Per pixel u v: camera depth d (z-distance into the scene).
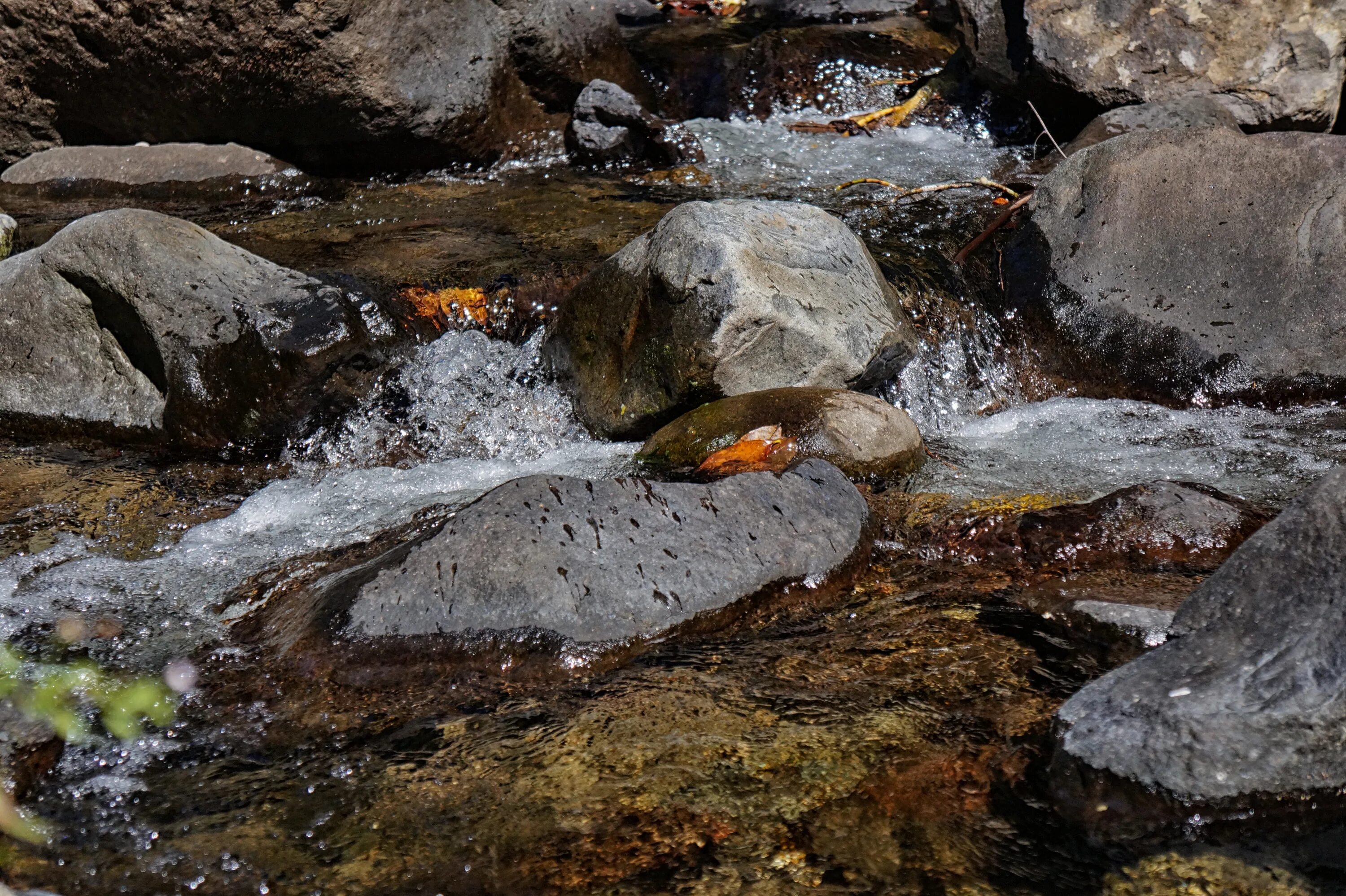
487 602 3.36
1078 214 5.77
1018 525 4.06
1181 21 7.45
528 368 5.34
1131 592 3.62
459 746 3.00
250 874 2.57
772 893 2.46
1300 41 7.34
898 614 3.60
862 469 4.49
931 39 9.85
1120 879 2.47
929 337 5.63
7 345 5.11
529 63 7.96
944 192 6.97
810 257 5.12
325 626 3.39
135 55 7.25
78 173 7.46
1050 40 7.61
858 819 2.67
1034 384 5.62
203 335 4.91
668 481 4.38
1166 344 5.39
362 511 4.41
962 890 2.45
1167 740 2.67
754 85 8.96
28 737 2.94
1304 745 2.61
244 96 7.30
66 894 2.53
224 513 4.43
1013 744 2.90
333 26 6.96
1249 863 2.50
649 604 3.42
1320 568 2.96
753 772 2.85
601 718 3.09
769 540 3.69
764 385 4.87
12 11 7.25
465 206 6.95
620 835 2.65
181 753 3.01
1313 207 5.37
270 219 6.80
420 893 2.49
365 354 5.09
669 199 6.96
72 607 3.72
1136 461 4.77
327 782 2.88
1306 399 5.21
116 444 5.00
